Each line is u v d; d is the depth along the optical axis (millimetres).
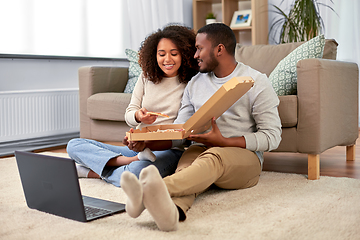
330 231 1137
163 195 1064
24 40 3207
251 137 1535
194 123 1369
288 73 2088
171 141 1744
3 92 2844
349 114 2191
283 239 1071
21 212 1337
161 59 1726
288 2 4375
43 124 3135
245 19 4418
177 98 1796
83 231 1128
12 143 3037
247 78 1336
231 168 1437
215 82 1674
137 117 1734
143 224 1192
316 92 1831
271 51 2484
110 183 1773
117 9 4000
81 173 1881
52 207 1293
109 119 2650
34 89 3287
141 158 1668
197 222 1204
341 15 4152
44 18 3354
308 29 3736
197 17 4656
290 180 1812
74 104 3385
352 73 2199
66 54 3555
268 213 1297
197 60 1662
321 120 1842
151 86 1827
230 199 1465
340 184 1723
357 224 1193
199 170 1287
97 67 2830
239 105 1625
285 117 1888
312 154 1844
